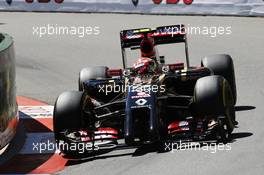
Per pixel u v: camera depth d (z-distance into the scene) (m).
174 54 52.28
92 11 74.19
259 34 57.97
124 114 29.94
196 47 54.31
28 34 64.62
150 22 66.00
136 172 26.34
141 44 32.12
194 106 29.62
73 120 29.16
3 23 70.81
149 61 31.45
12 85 31.80
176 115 32.56
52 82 46.94
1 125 29.97
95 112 32.50
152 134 27.28
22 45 60.00
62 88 45.16
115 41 59.09
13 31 66.38
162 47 55.19
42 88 45.50
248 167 25.62
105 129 30.28
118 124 32.44
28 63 53.25
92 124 30.88
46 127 35.91
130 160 28.06
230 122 29.47
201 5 68.12
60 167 28.91
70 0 75.31
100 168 27.66
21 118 37.91
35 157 30.72
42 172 28.50
